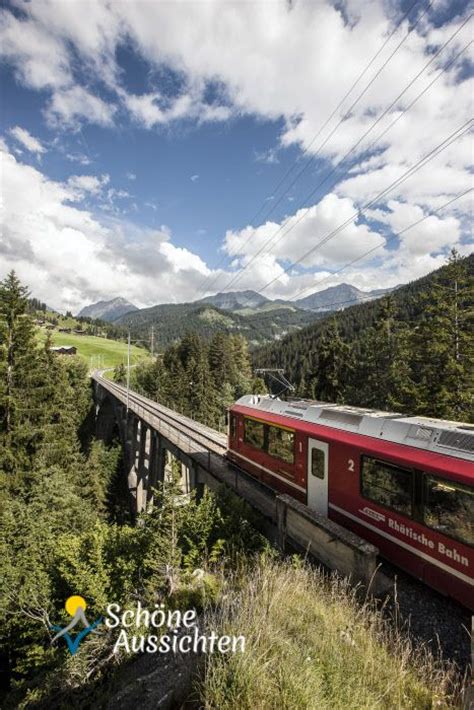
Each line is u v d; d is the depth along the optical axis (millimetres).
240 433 17969
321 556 8469
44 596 9898
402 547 8945
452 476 7820
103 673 6449
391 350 39156
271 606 5402
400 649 5520
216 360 85938
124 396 58438
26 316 30078
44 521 16891
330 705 3805
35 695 6871
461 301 26766
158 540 8172
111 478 46438
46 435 29578
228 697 3762
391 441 9750
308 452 12578
